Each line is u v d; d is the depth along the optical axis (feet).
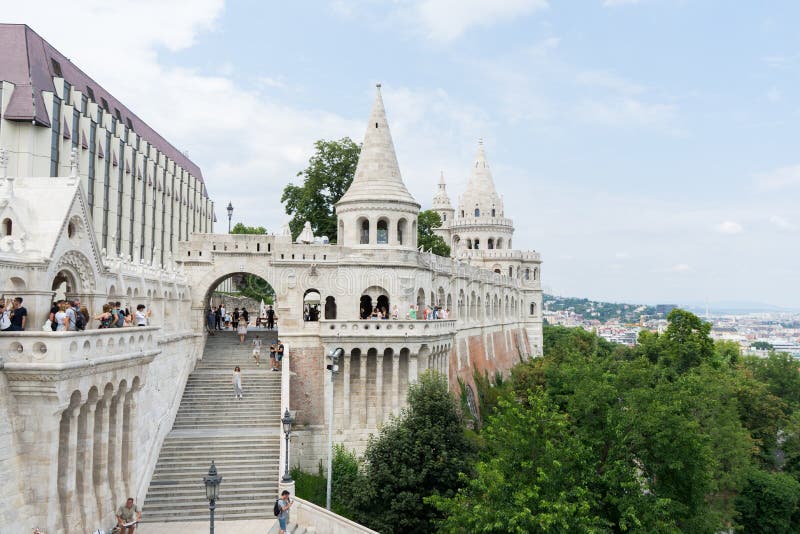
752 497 175.01
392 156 186.29
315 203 233.35
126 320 96.94
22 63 163.94
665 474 109.29
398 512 120.47
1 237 75.05
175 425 134.92
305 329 165.17
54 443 71.46
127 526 85.40
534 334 372.99
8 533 66.80
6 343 69.51
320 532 107.14
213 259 165.37
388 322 159.63
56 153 172.96
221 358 164.25
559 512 93.25
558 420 108.99
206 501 111.55
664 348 217.97
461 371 227.40
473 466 125.08
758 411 219.41
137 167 236.02
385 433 133.69
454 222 391.45
